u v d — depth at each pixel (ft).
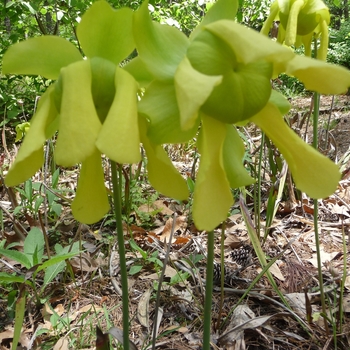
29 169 0.55
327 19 1.11
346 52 7.93
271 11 1.19
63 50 0.59
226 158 0.60
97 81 0.54
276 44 0.46
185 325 1.32
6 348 1.25
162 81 0.56
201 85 0.45
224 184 0.55
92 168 0.63
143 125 0.58
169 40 0.58
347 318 1.33
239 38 0.48
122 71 0.54
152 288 1.52
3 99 3.79
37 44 0.58
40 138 0.52
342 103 5.16
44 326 1.32
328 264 1.67
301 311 1.36
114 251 1.77
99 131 0.50
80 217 0.64
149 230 2.02
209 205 0.53
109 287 1.56
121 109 0.51
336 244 1.85
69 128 0.49
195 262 1.51
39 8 3.31
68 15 3.26
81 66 0.53
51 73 0.60
